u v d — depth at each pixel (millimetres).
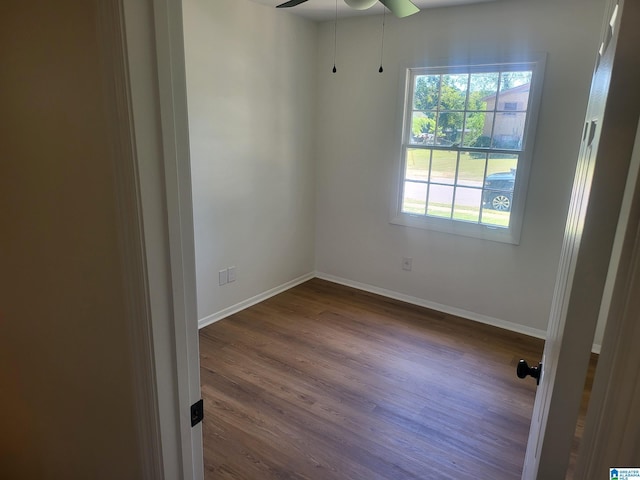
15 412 1472
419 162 3623
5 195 1155
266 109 3500
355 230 4090
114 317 977
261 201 3660
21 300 1249
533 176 3117
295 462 2049
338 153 4008
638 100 521
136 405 998
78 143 895
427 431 2277
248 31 3201
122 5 716
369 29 3580
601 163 567
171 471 1036
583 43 2783
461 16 3170
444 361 2961
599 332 1813
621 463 534
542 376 1189
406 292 3922
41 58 909
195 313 1004
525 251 3262
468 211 3475
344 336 3275
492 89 3186
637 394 506
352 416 2381
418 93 3520
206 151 3100
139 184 812
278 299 3920
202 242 3230
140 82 768
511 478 1979
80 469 1297
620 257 502
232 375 2738
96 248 953
